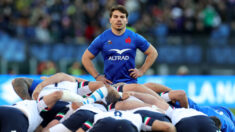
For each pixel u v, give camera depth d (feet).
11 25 196.95
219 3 200.85
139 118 66.18
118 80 84.12
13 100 154.40
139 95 76.89
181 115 70.49
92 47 84.43
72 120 69.10
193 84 165.78
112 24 82.33
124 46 82.89
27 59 172.35
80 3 206.18
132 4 198.49
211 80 167.02
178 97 81.41
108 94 75.25
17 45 176.96
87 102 72.23
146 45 84.94
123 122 63.77
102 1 206.49
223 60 175.22
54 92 71.41
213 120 75.77
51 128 69.10
